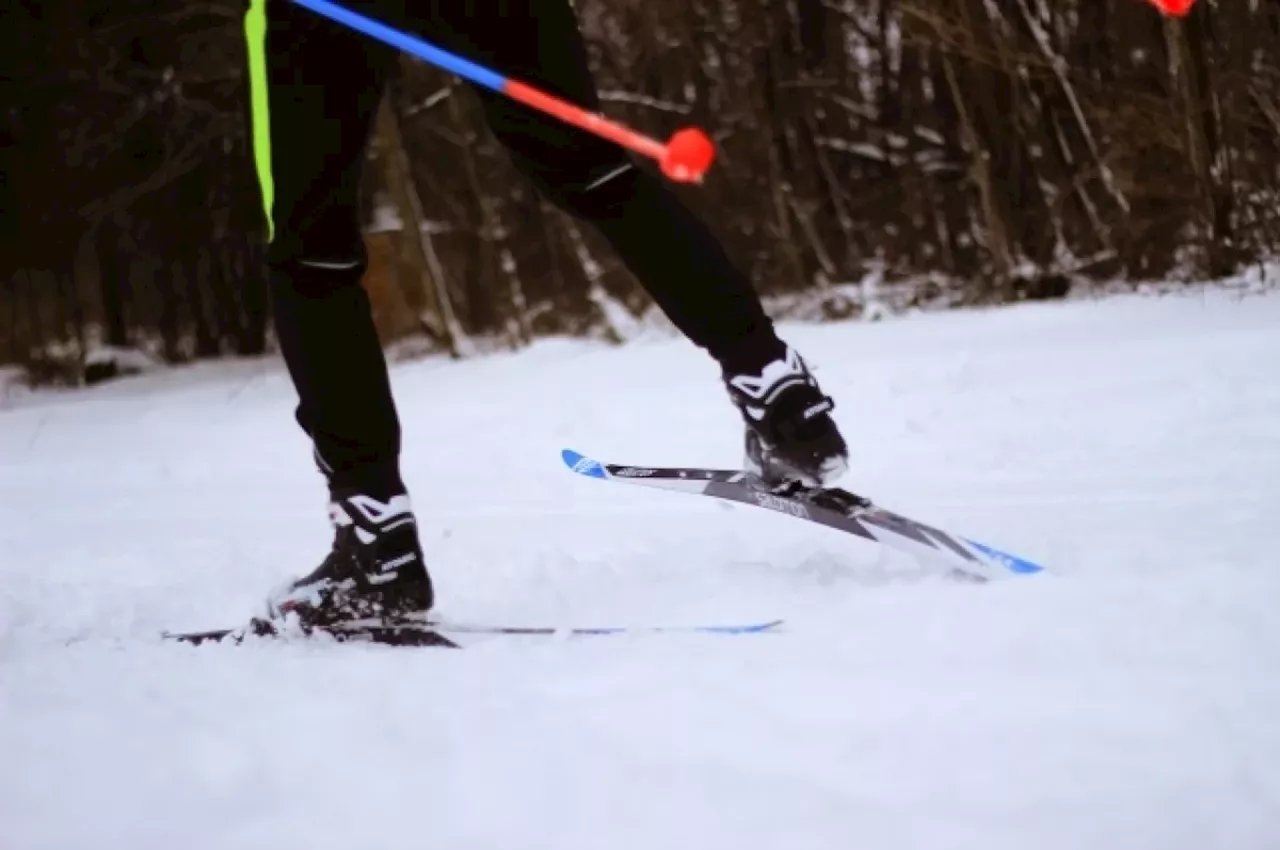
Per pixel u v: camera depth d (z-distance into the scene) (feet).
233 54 47.98
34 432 31.68
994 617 5.39
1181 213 43.06
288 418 29.27
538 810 3.62
